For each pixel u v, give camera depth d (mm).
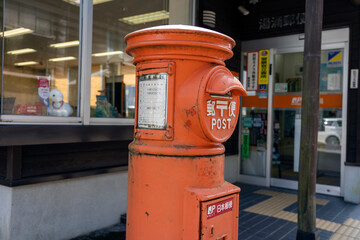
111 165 4152
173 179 1649
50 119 3471
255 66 6934
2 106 3229
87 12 3842
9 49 3377
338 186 5934
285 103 6617
